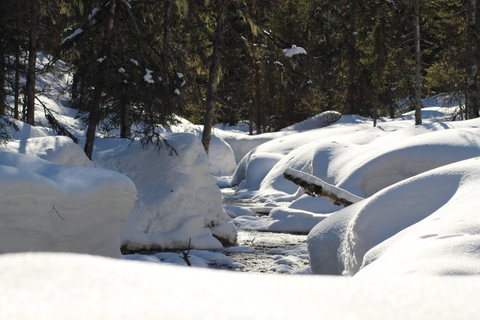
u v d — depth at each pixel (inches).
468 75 912.3
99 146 668.7
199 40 727.7
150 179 444.1
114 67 477.4
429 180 180.5
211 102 731.4
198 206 442.3
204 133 733.3
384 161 546.3
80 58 499.5
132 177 447.8
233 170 1326.3
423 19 1119.0
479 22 947.3
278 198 754.2
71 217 212.7
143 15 571.2
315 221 533.6
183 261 344.8
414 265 82.2
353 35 1396.4
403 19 1120.2
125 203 243.0
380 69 1235.2
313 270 220.8
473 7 909.8
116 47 513.0
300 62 730.2
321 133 1111.6
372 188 551.8
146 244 409.4
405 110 1806.1
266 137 1397.6
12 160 221.0
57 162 310.2
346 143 743.1
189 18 656.4
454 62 1071.0
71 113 1137.4
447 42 1112.8
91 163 337.4
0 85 628.7
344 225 209.8
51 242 206.1
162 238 414.6
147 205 426.6
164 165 448.1
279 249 414.0
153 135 450.6
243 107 1482.5
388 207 180.1
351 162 660.1
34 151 307.9
